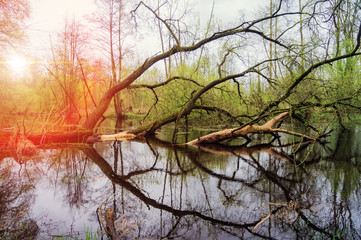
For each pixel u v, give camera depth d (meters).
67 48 14.99
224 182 3.97
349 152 5.93
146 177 4.35
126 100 24.64
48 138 7.90
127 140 9.15
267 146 7.51
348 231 2.25
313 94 7.40
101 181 4.12
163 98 12.18
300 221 2.49
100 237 2.22
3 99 17.91
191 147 7.48
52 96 19.95
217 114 9.56
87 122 9.21
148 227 2.44
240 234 2.26
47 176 4.41
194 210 2.87
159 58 8.66
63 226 2.46
